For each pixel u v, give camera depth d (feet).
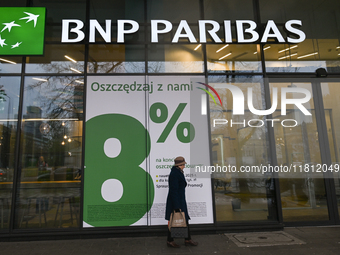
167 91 19.74
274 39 20.86
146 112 19.27
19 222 17.43
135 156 18.61
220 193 18.86
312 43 22.00
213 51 20.76
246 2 22.04
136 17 21.01
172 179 14.88
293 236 17.06
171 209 15.10
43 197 17.87
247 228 18.12
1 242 16.66
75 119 18.95
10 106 18.78
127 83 19.62
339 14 22.48
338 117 21.65
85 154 18.38
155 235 17.51
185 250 14.74
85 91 19.20
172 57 20.38
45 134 18.63
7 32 18.99
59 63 19.62
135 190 18.20
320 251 14.37
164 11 21.39
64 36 18.98
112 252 14.57
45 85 19.26
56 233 17.01
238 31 20.10
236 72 20.65
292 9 22.30
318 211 20.56
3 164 18.07
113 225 17.69
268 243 15.76
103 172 18.26
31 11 19.31
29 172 18.08
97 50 19.94
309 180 20.97
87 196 17.89
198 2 21.85
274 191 19.21
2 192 17.72
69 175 18.21
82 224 17.52
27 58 19.45
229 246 15.34
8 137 18.42
